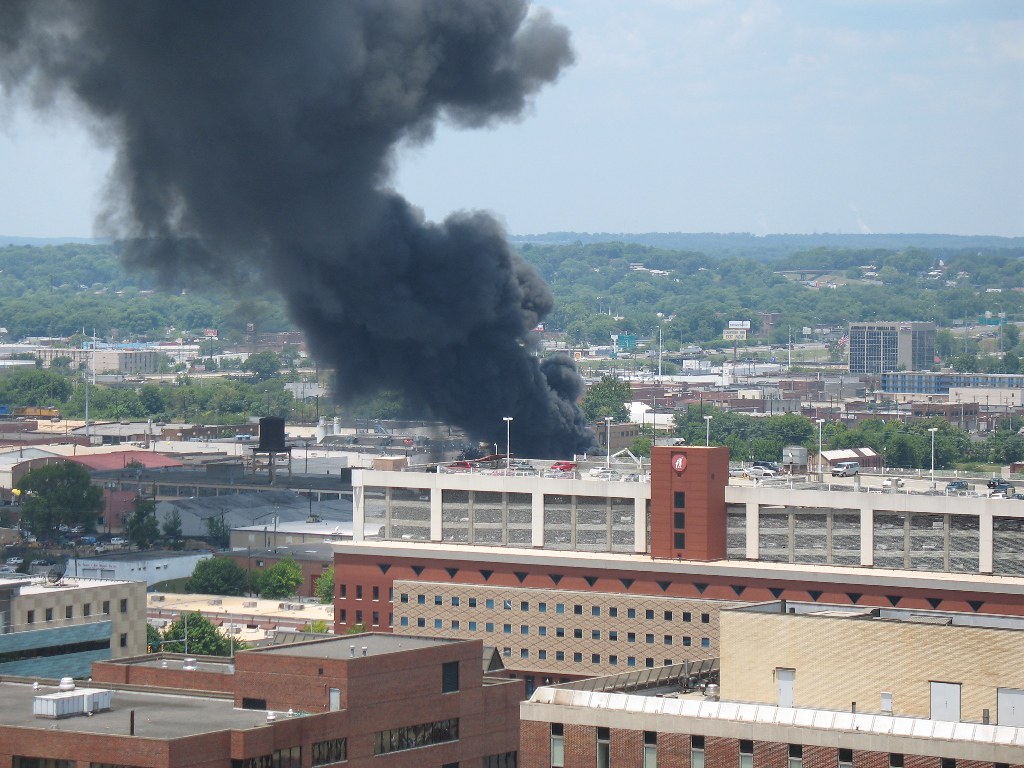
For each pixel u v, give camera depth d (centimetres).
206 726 11888
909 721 12012
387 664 12494
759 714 12481
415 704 12675
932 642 12531
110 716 12231
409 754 12625
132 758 11225
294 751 11788
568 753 12875
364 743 12319
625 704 12888
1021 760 11500
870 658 12706
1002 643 12338
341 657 12581
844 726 12188
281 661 12469
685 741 12500
